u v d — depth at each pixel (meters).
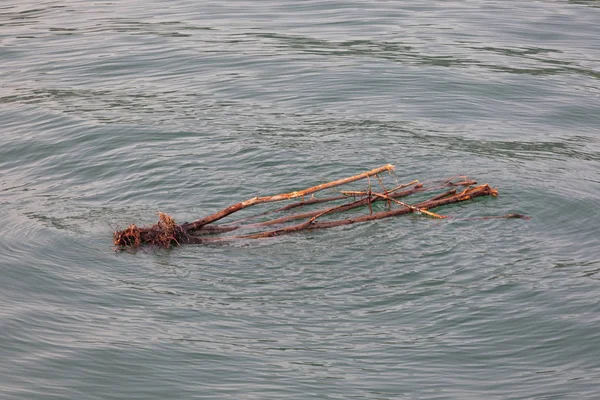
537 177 18.00
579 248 14.95
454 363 11.91
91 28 29.16
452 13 30.41
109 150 19.59
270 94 23.08
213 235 15.55
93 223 16.06
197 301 13.37
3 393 11.18
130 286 13.80
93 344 12.25
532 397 11.13
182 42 27.33
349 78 24.08
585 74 24.62
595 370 11.71
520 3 31.73
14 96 23.28
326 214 16.42
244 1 32.22
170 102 22.58
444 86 23.58
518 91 23.39
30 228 15.87
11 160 19.52
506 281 13.84
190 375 11.62
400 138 20.08
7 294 13.57
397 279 13.95
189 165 18.56
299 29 28.58
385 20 29.50
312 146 19.47
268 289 13.69
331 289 13.69
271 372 11.67
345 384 11.43
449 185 17.34
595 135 20.84
